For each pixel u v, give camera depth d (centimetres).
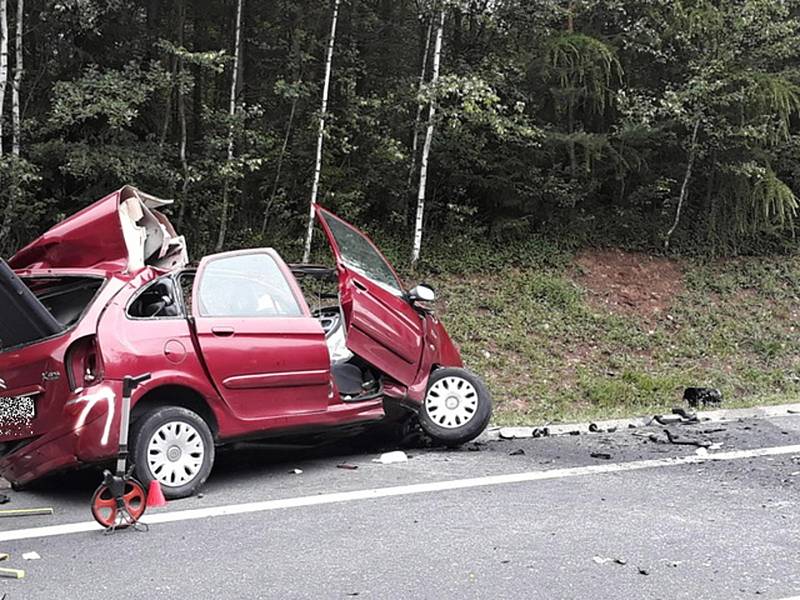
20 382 552
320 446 771
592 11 1645
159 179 1362
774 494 566
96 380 540
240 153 1448
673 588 392
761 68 1653
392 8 1641
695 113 1571
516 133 1526
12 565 432
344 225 732
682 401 1230
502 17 1609
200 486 577
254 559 435
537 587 393
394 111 1574
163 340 571
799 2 1659
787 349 1477
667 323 1523
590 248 1677
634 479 609
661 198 1728
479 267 1571
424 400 725
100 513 491
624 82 1645
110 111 1230
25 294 538
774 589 391
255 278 639
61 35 1357
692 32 1576
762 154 1652
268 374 615
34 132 1309
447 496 561
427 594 385
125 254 600
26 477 560
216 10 1529
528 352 1374
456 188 1645
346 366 735
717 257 1716
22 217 1290
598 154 1571
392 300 713
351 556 438
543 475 623
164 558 439
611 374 1349
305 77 1559
